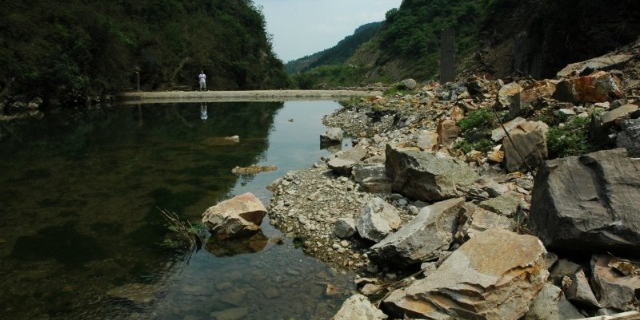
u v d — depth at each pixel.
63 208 9.95
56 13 33.19
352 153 12.09
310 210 9.27
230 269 7.12
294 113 28.92
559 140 8.90
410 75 68.31
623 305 4.86
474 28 64.94
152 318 5.78
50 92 30.48
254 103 36.56
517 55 29.91
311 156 15.17
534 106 11.47
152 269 7.16
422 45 71.25
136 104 35.09
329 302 6.09
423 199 8.84
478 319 4.82
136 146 17.34
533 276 5.08
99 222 9.15
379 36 97.25
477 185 8.52
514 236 5.54
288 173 12.00
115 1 48.34
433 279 5.30
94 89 34.62
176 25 54.09
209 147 17.03
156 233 8.60
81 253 7.73
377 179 9.86
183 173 12.99
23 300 6.23
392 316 5.41
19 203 10.29
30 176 12.72
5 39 28.09
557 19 23.41
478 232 6.32
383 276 6.70
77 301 6.21
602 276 5.21
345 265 7.16
